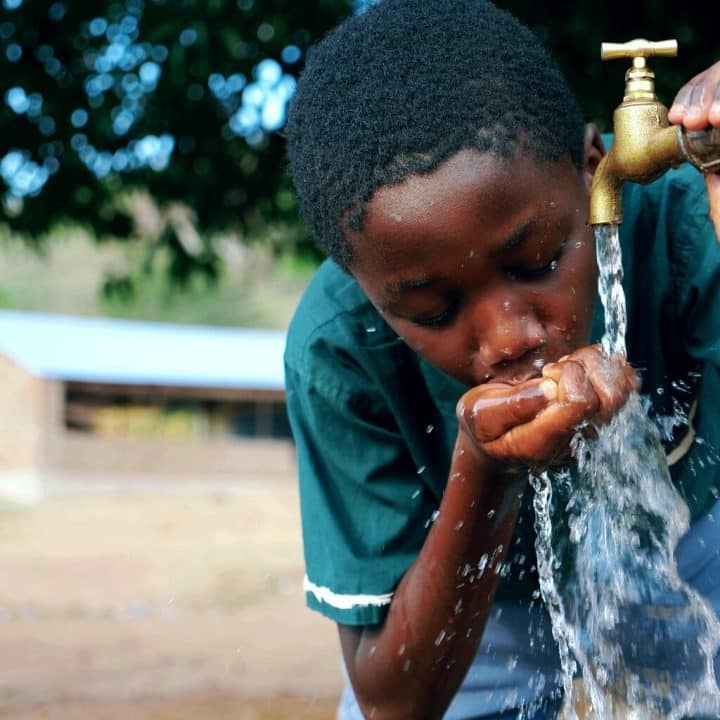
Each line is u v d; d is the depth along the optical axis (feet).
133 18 19.75
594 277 6.51
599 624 8.92
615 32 17.20
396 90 6.22
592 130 7.09
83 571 58.39
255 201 21.93
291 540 73.61
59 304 181.16
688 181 8.30
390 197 6.05
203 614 44.01
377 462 8.44
